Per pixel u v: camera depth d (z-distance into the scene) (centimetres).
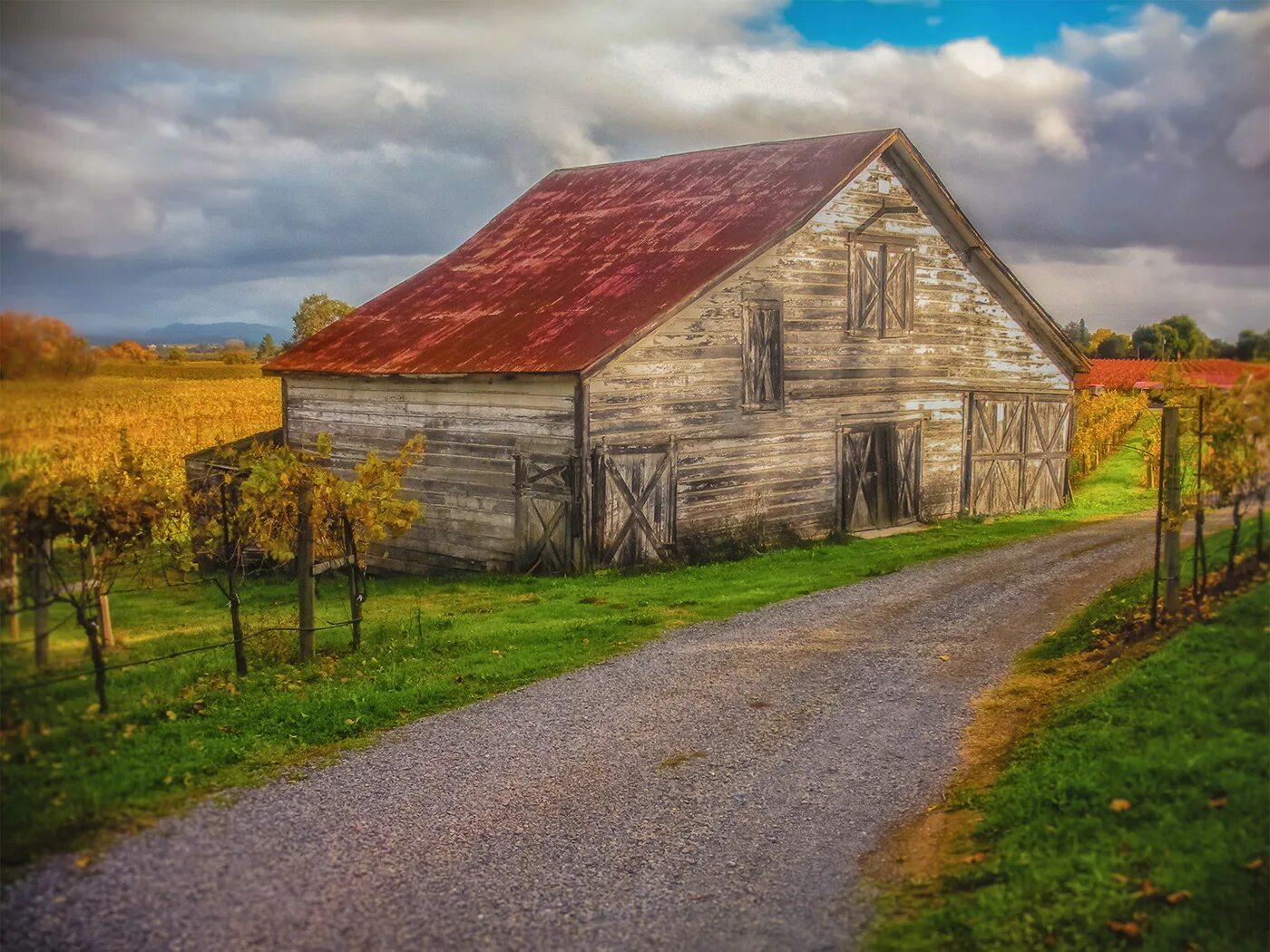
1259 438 889
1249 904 574
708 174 2539
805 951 636
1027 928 612
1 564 854
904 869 729
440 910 689
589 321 1992
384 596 1811
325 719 1038
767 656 1267
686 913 687
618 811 845
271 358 2459
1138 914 592
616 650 1312
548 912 689
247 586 1897
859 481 2372
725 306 2072
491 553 2041
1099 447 3447
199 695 1078
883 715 1045
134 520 1118
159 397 2323
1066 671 1087
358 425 2283
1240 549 949
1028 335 2744
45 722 882
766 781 900
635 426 1934
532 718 1065
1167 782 707
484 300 2353
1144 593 1258
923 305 2488
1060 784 759
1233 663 825
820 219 2236
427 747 986
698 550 2056
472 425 2050
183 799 850
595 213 2620
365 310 2567
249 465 1359
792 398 2216
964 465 2623
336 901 698
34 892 692
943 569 1789
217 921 666
